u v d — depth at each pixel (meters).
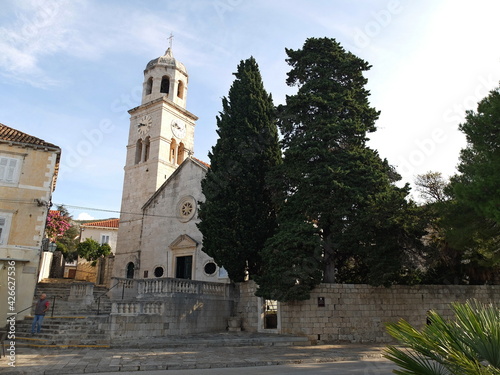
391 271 21.39
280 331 21.62
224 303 23.50
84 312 22.50
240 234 24.42
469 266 25.78
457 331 5.46
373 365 14.10
